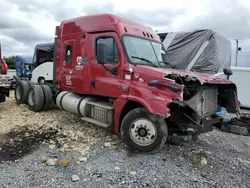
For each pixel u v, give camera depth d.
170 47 9.07
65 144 5.14
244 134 6.95
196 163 4.43
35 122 6.85
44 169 4.00
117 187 3.51
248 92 11.10
